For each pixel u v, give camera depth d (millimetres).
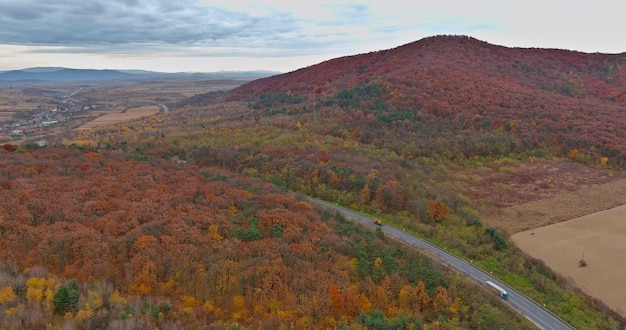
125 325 65125
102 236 86625
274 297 77188
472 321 84250
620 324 89312
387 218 135375
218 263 82312
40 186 109938
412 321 79125
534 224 136375
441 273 94938
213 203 110375
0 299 65250
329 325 74375
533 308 92562
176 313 71125
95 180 119250
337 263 89250
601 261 113375
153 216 98125
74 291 69000
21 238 83688
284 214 106938
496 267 108312
